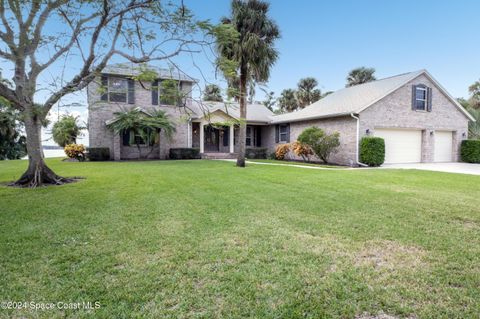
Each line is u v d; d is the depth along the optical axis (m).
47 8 6.52
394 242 3.41
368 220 4.28
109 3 6.64
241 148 12.83
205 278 2.56
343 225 4.04
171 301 2.22
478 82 22.89
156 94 17.80
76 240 3.46
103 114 17.03
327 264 2.84
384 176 9.36
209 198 5.80
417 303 2.19
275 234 3.67
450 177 9.14
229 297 2.27
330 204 5.28
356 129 14.31
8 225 4.04
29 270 2.70
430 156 16.36
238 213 4.66
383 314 2.07
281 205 5.21
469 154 16.52
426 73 15.96
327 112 15.99
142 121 15.45
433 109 16.39
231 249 3.19
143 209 4.93
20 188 7.12
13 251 3.13
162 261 2.89
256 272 2.67
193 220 4.27
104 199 5.71
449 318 2.02
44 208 5.00
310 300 2.23
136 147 17.91
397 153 15.67
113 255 3.04
